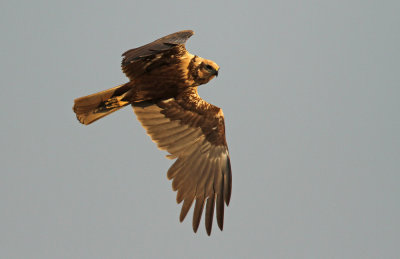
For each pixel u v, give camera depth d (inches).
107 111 471.8
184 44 445.1
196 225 479.5
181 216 475.8
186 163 486.3
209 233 479.2
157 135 484.4
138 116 482.6
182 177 483.2
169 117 488.4
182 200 478.6
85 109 467.8
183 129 490.6
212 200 485.4
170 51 478.0
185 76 486.3
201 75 489.4
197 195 482.9
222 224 483.8
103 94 467.8
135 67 474.9
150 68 475.8
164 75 479.5
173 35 422.0
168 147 485.1
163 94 485.4
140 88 476.1
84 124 469.1
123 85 474.0
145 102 485.4
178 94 491.2
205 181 487.8
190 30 424.2
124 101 474.6
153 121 484.7
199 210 481.1
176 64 481.1
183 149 487.8
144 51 400.2
